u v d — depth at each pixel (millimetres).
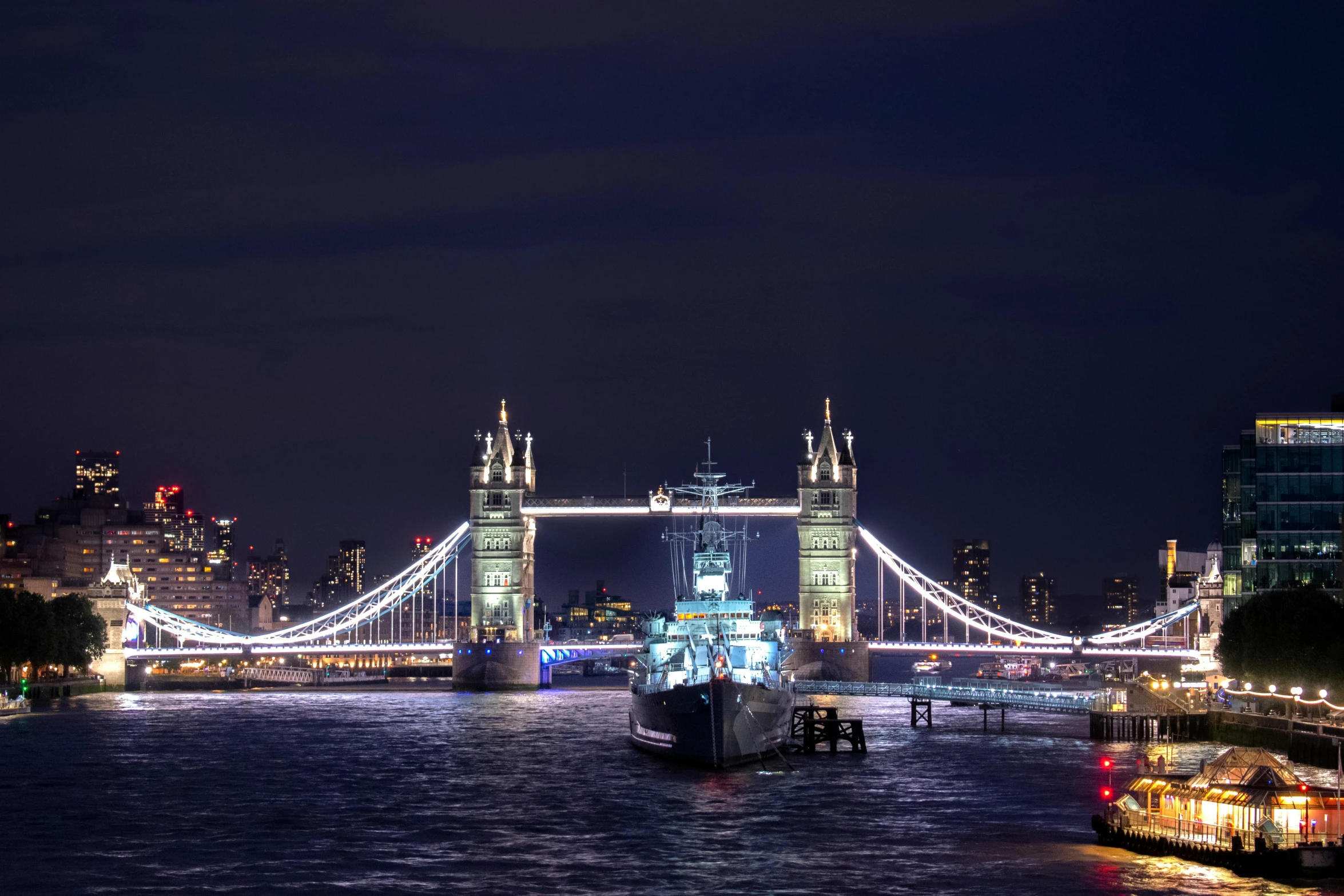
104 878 115688
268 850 125750
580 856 122562
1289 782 114000
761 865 118562
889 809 142375
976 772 167625
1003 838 127250
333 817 141875
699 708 172000
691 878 114375
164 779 169625
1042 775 165000
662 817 140000
